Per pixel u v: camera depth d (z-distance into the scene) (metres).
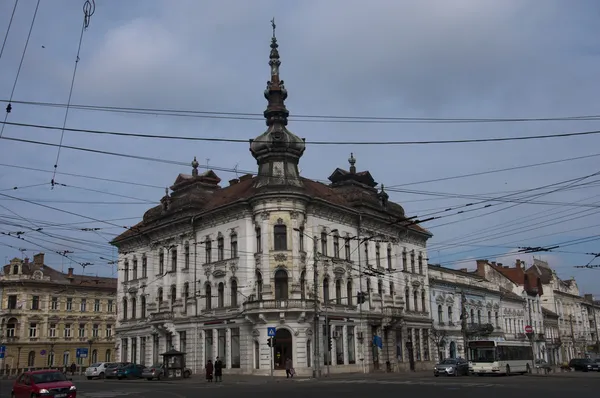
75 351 89.62
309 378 43.50
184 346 55.31
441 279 71.38
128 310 64.44
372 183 62.31
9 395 33.50
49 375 25.78
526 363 52.06
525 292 93.50
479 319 77.75
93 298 93.88
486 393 25.06
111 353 94.56
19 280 85.25
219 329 52.25
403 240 64.31
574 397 22.44
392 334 58.38
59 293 89.50
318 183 60.69
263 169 51.53
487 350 47.53
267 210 49.59
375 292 57.78
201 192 58.91
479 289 78.69
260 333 47.62
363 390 28.16
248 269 50.16
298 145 52.34
